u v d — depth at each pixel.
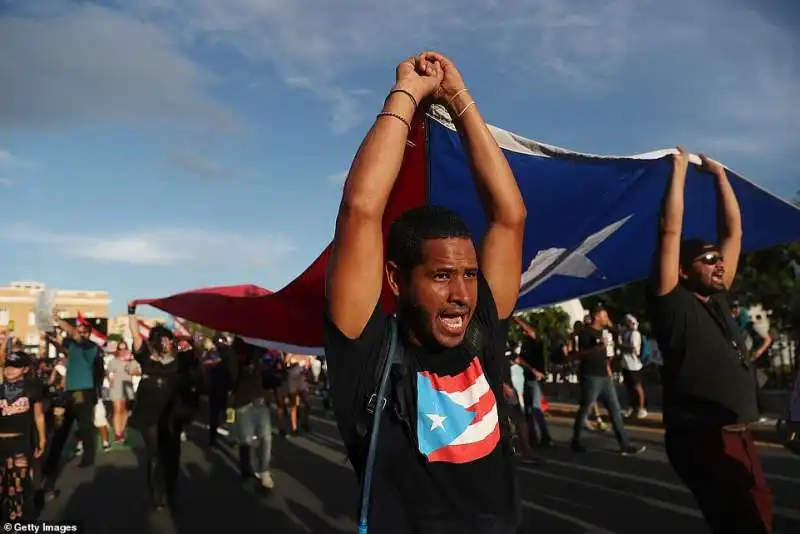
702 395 3.25
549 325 18.84
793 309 7.48
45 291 9.38
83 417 9.51
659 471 7.97
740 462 3.21
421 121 2.73
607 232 4.41
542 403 10.48
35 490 7.19
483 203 2.03
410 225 1.72
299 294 4.52
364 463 1.65
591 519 5.99
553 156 3.68
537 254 4.48
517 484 1.74
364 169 1.68
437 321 1.67
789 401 4.93
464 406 1.69
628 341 12.69
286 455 10.70
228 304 4.88
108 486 8.37
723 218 3.84
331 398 1.71
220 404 12.19
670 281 3.38
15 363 6.36
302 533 6.15
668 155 3.79
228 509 7.07
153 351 7.19
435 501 1.61
